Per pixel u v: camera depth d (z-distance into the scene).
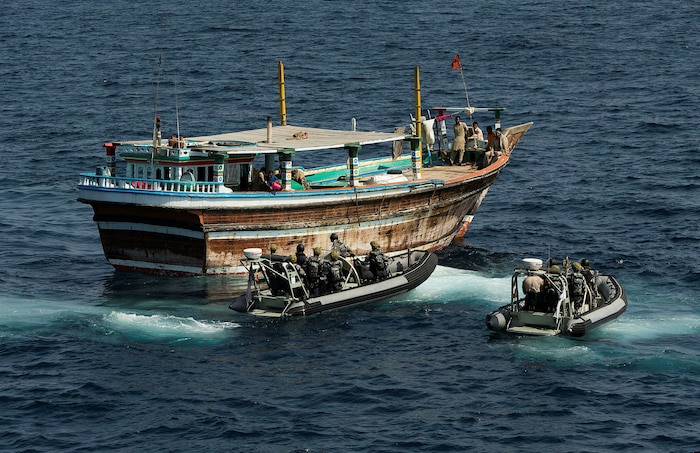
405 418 47.28
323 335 57.38
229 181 70.00
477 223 83.06
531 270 58.09
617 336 56.97
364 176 75.44
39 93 148.50
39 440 45.16
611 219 82.69
